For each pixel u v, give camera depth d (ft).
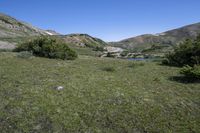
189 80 47.42
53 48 73.92
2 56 68.08
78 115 30.30
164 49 327.26
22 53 71.82
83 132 27.17
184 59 70.44
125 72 54.29
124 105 33.22
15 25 335.06
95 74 49.70
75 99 34.37
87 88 39.04
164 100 35.58
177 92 39.68
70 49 76.79
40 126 27.81
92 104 33.09
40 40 83.51
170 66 69.46
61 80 43.01
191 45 72.59
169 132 27.58
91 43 355.36
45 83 40.70
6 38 190.60
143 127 28.53
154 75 51.96
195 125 29.12
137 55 213.87
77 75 47.67
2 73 46.21
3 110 30.58
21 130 27.02
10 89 37.09
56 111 30.68
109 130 27.78
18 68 51.80
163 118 30.37
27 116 29.43
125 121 29.50
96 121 29.27
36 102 32.73
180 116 31.22
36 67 54.34
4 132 26.58
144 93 38.04
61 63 63.21
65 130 27.40
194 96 38.11
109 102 34.01
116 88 39.75
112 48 334.85
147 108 32.71
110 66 62.90
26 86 38.73
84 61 71.67
